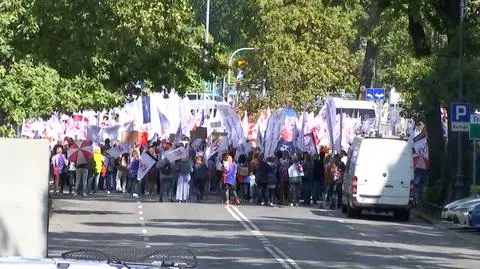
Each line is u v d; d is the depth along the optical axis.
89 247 32.41
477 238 42.88
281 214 52.28
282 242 37.56
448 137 55.25
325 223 47.62
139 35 39.16
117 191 65.56
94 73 42.06
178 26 40.72
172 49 41.62
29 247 17.31
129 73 42.19
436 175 56.28
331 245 37.25
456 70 51.28
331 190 58.53
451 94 51.34
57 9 37.25
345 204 53.91
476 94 50.62
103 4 37.91
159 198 59.34
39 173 17.42
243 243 36.56
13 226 17.30
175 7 40.12
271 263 30.50
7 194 17.33
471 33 51.88
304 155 60.62
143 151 64.12
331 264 30.92
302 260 31.73
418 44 56.59
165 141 63.47
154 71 42.22
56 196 60.38
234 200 59.06
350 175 52.47
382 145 51.12
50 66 39.28
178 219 46.75
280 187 59.66
